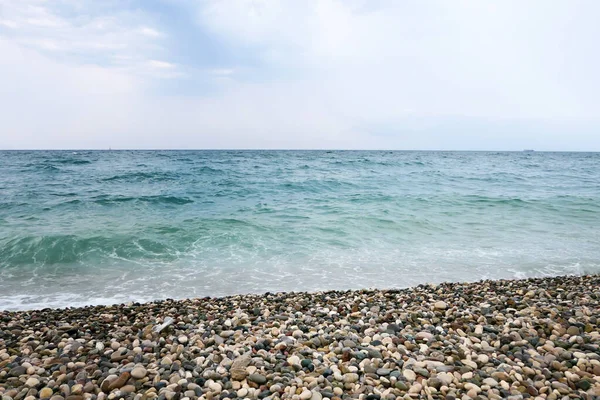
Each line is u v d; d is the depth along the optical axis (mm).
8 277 8359
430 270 9125
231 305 6332
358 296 6844
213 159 55719
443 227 13297
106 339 4715
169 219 13766
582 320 5172
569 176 33750
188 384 3555
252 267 9234
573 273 9039
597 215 15625
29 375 3748
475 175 32469
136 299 7238
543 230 13086
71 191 20031
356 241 11516
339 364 3971
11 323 5336
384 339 4598
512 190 23250
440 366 3910
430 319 5418
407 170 36250
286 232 12328
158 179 26281
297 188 22328
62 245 10242
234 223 13219
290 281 8320
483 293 6922
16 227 12078
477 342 4605
